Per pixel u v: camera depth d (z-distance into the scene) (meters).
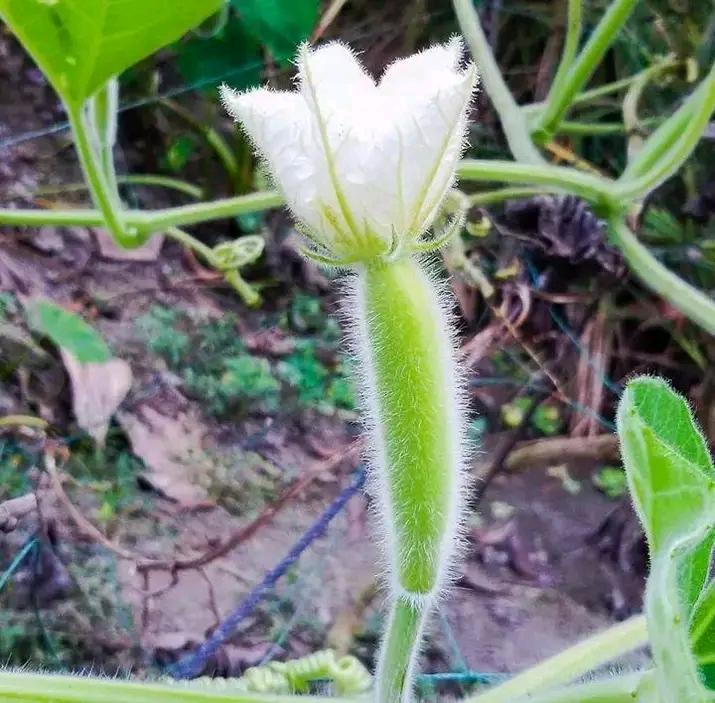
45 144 0.66
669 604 0.13
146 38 0.22
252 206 0.37
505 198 0.53
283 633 0.44
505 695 0.21
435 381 0.18
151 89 0.67
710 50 0.64
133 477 0.50
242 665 0.43
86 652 0.42
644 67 0.67
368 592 0.46
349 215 0.18
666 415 0.16
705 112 0.37
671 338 0.63
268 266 0.65
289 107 0.18
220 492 0.51
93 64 0.23
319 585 0.47
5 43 0.67
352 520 0.51
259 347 0.60
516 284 0.59
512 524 0.53
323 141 0.17
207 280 0.63
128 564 0.46
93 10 0.21
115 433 0.51
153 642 0.43
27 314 0.53
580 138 0.69
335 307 0.63
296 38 0.49
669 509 0.14
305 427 0.56
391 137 0.17
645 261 0.40
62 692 0.18
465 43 0.49
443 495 0.17
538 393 0.60
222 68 0.61
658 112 0.67
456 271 0.58
